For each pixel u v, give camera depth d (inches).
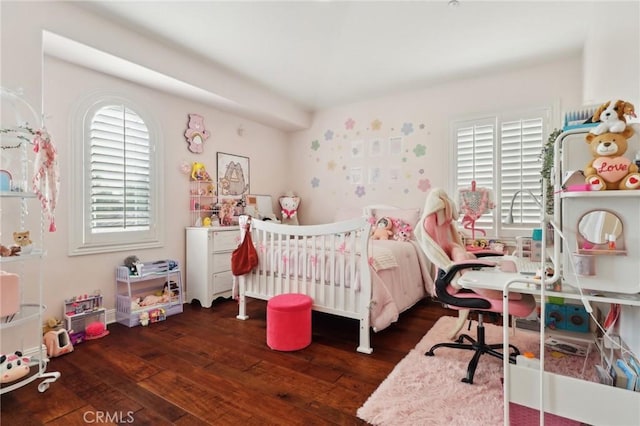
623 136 44.6
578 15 93.4
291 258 104.9
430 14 93.6
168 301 123.9
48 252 99.4
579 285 45.4
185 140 140.1
